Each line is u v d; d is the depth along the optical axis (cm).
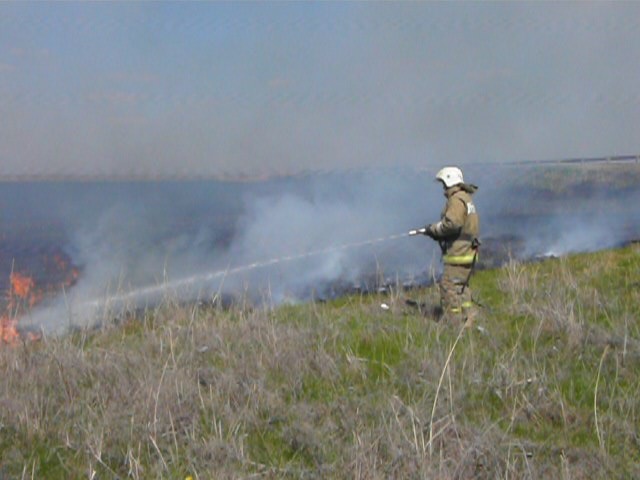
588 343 734
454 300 816
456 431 542
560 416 589
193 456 528
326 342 767
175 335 785
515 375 645
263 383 652
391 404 580
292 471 509
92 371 687
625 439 545
